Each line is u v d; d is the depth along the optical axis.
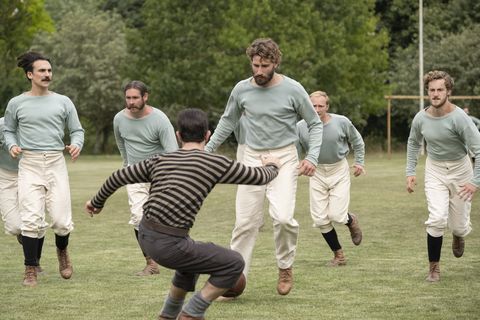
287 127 8.41
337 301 8.43
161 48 54.06
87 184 27.89
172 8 53.75
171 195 6.32
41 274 10.27
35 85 9.61
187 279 6.61
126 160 10.54
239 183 6.47
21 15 60.38
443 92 9.34
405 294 8.79
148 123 10.16
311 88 50.16
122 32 64.69
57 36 63.22
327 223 10.89
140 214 10.24
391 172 33.09
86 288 9.27
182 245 6.32
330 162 11.00
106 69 62.12
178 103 53.62
